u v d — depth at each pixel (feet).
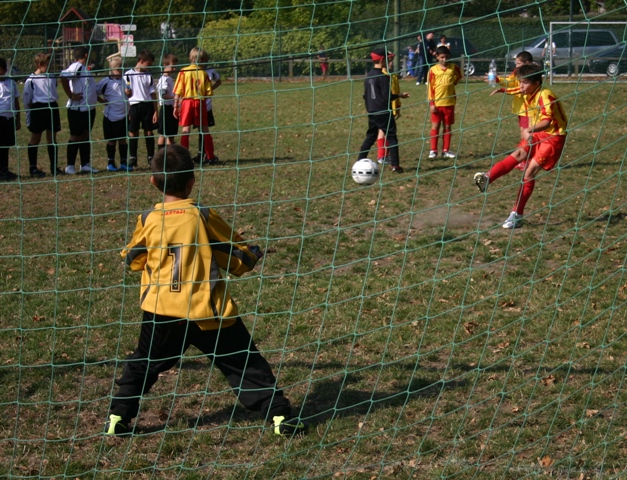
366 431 12.21
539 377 13.56
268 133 48.85
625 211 25.79
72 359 15.08
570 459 11.08
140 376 11.95
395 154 33.14
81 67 33.32
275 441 11.96
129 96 34.88
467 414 12.61
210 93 35.47
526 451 11.55
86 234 24.58
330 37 56.95
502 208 26.73
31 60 48.62
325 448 11.75
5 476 10.94
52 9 47.88
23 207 28.45
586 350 14.90
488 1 48.52
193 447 11.89
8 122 32.73
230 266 11.75
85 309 17.78
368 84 32.58
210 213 11.73
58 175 34.68
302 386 13.80
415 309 17.29
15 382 14.03
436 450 11.57
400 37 11.17
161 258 11.46
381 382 13.88
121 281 19.90
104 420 12.73
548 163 22.79
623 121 45.09
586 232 23.40
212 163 37.24
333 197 29.19
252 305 17.76
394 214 26.40
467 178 31.94
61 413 12.92
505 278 19.21
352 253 21.79
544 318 16.57
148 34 51.34
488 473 10.96
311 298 18.17
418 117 52.85
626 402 12.59
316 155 39.78
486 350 15.06
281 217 26.43
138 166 36.81
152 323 11.66
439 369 14.33
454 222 24.95
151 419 12.78
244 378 12.03
